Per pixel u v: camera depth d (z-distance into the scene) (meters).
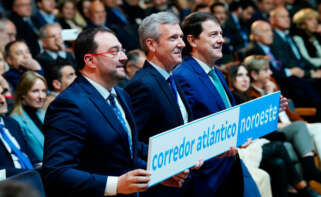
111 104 3.26
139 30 4.05
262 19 11.76
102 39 3.19
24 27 8.95
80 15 10.36
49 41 7.59
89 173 2.93
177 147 3.06
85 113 3.02
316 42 10.73
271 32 9.32
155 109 3.80
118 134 3.11
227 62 8.97
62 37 7.16
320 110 8.43
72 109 3.00
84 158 3.05
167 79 4.01
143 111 3.80
